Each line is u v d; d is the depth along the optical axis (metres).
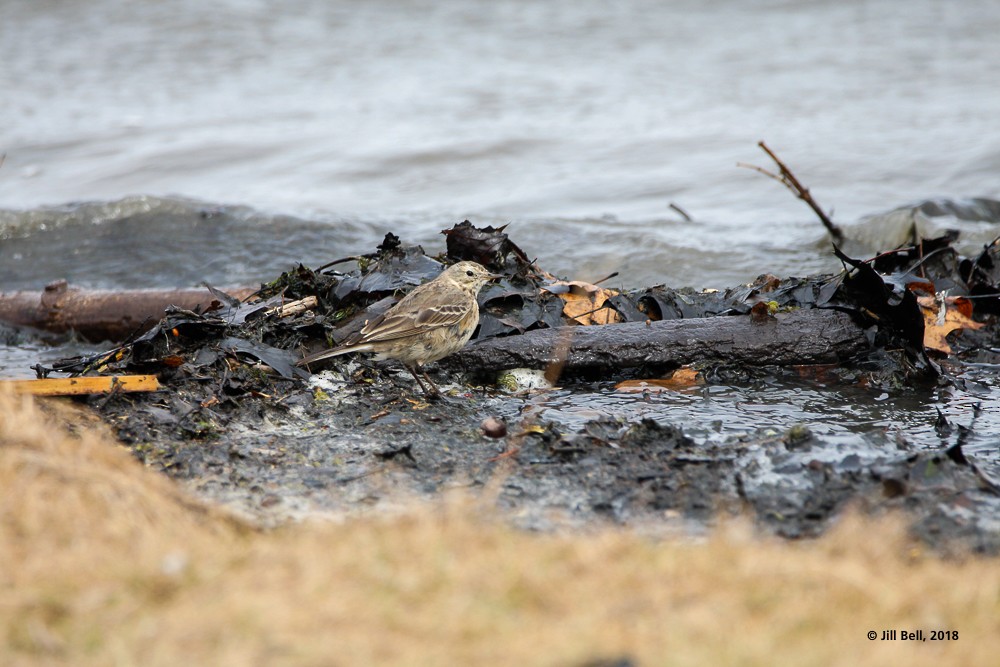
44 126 29.25
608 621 6.35
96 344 15.98
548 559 7.13
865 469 9.69
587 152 26.73
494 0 38.78
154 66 33.69
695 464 9.91
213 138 28.12
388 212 22.58
